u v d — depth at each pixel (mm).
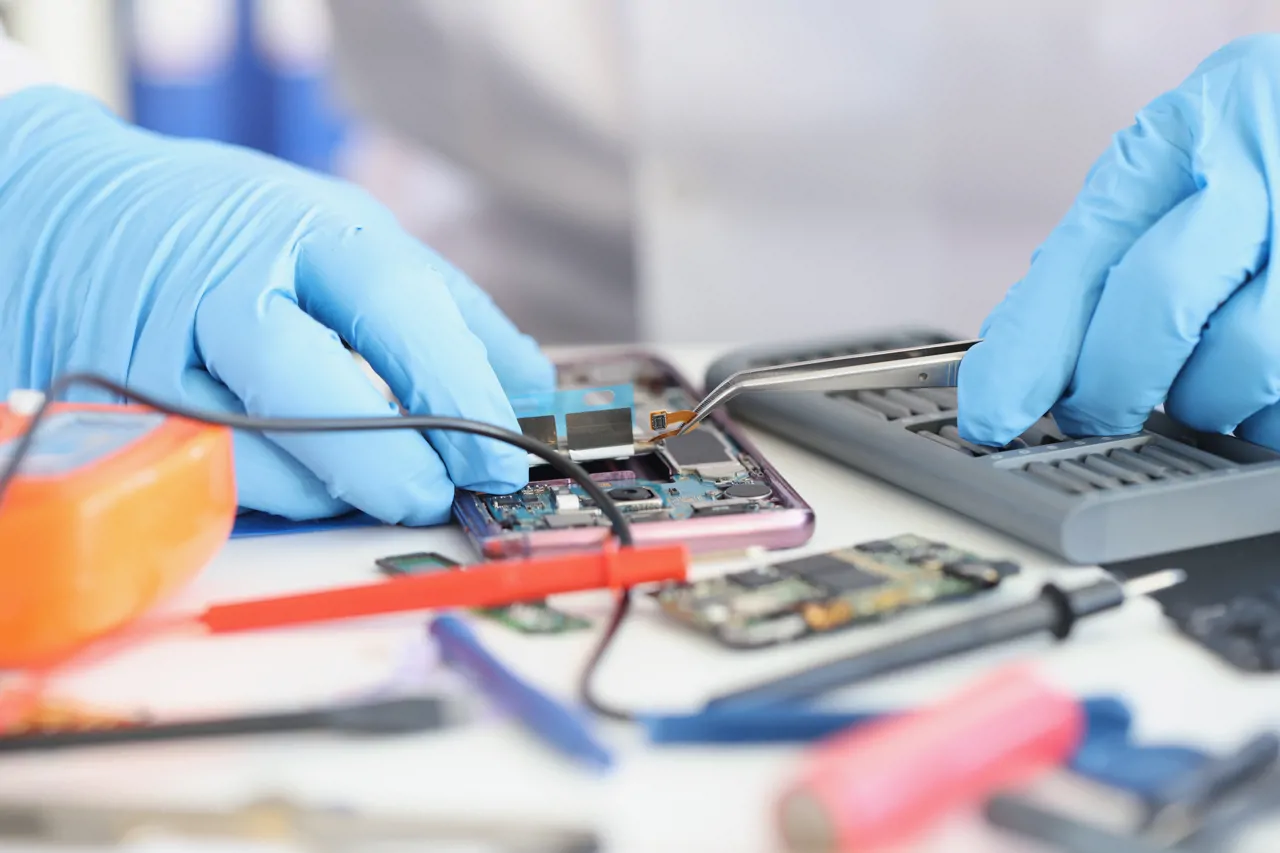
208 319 802
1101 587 603
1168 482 721
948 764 428
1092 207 870
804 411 941
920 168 1791
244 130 1876
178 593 688
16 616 569
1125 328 811
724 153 1820
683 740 510
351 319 823
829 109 1778
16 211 930
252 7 1801
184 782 501
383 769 508
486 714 552
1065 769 474
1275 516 745
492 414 815
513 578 630
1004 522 742
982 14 1700
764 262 1867
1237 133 847
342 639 635
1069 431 883
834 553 692
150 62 1804
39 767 513
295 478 795
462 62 1820
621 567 630
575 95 1815
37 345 881
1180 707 541
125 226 883
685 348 1332
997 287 1819
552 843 435
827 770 420
